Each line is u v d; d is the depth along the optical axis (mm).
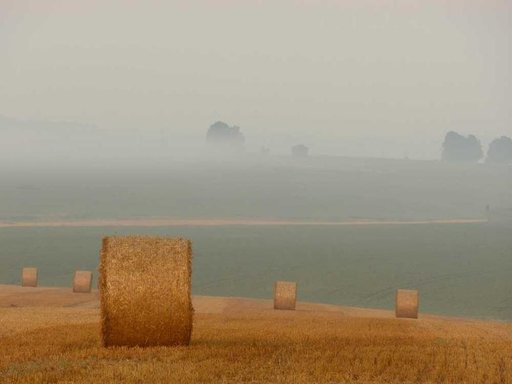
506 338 77375
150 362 53344
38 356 56406
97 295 127750
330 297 165875
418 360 57906
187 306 60781
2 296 124125
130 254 60188
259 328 79625
